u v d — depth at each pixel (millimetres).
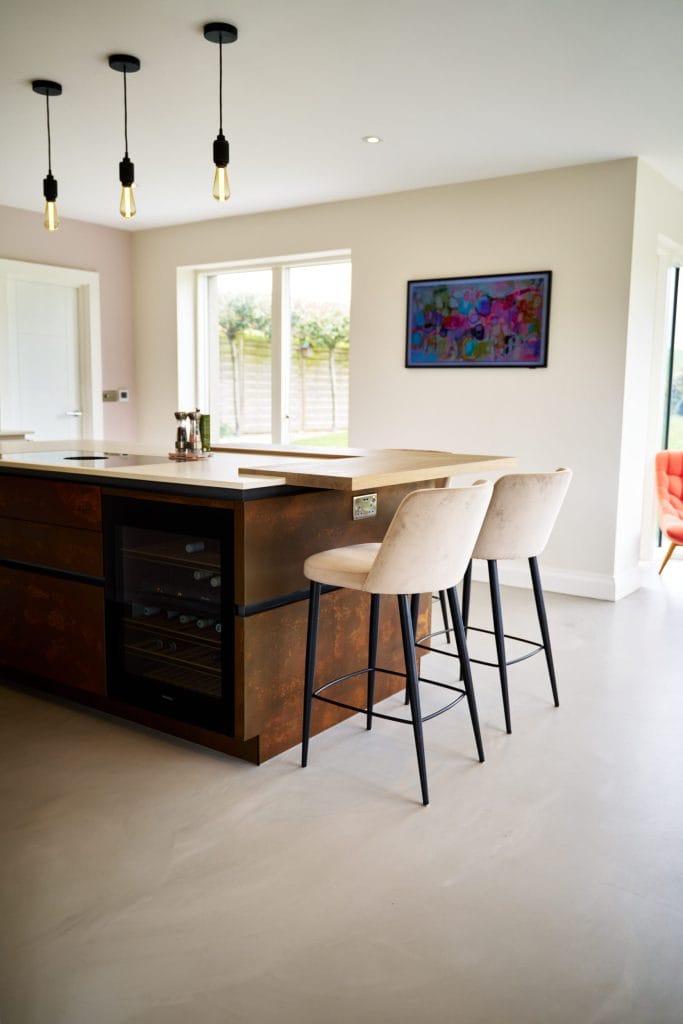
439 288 5324
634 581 5145
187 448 3215
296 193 5531
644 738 2863
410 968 1669
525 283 4973
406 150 4520
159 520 2623
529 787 2480
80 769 2562
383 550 2266
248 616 2471
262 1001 1571
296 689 2705
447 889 1945
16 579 3164
